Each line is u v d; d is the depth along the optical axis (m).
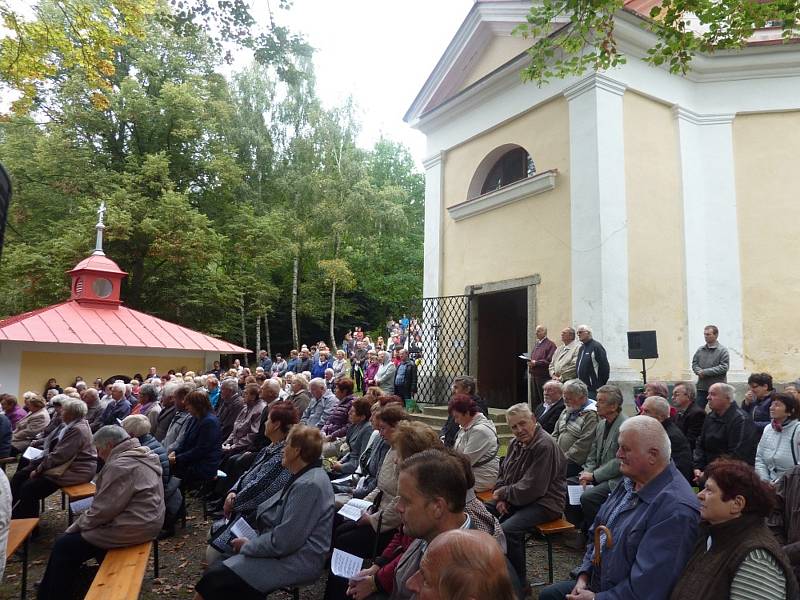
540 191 10.11
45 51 8.99
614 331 8.77
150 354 17.14
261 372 12.82
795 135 10.01
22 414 9.98
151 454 4.57
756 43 9.98
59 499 7.95
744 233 9.97
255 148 30.48
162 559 5.46
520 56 10.34
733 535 2.47
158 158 24.77
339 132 30.94
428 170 13.10
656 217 9.62
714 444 5.65
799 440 4.63
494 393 11.72
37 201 25.06
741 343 9.63
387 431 4.45
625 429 2.99
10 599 4.61
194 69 27.94
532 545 5.77
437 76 12.75
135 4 8.91
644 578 2.65
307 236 30.12
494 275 11.02
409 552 2.83
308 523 3.62
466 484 2.41
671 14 6.70
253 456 7.16
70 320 16.59
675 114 10.12
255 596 3.50
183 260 23.95
